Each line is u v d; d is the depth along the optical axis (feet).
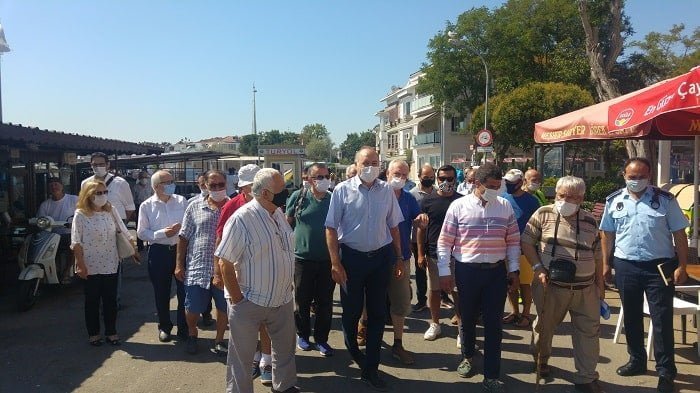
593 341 15.02
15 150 34.65
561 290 15.03
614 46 46.93
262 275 13.30
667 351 15.20
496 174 15.29
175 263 20.07
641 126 22.12
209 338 20.35
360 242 15.88
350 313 16.37
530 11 110.83
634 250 15.66
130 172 77.41
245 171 16.62
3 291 28.40
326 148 359.05
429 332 20.11
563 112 83.76
